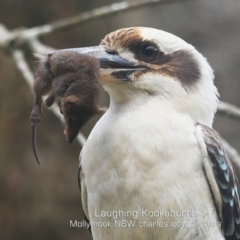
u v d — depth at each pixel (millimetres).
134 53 8750
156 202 8242
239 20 23156
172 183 8211
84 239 21359
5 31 13836
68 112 7832
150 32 8914
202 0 23141
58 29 13719
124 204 8367
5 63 21328
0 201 20953
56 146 21609
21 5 21469
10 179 21062
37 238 21047
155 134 8367
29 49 13555
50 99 7953
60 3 21672
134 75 8641
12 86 21391
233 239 9203
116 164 8367
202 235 8359
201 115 8812
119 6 13500
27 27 21500
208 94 8977
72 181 21531
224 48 22906
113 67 8711
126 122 8492
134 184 8266
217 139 8633
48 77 8039
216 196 8555
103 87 8391
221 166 8617
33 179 21266
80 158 9102
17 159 21266
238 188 9562
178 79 8766
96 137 8641
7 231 20906
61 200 21375
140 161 8273
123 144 8367
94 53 8711
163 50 8812
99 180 8516
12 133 21250
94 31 21781
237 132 22234
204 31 22938
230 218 8961
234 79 22641
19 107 21469
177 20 22812
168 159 8258
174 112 8594
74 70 7941
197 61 9031
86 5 21781
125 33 8867
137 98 8695
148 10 22531
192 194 8266
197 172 8344
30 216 21078
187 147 8352
